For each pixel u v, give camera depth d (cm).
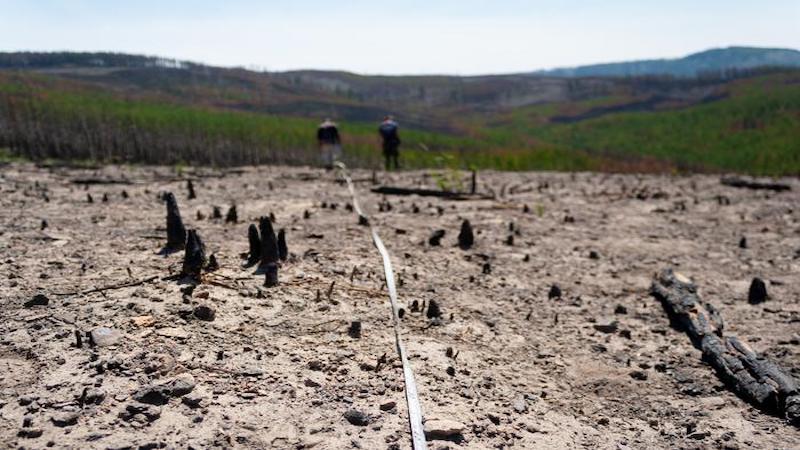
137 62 12962
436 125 10650
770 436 318
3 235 571
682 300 492
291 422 290
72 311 383
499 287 546
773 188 1302
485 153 2616
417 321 438
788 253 705
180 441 264
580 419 330
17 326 357
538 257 662
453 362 376
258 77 14275
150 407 285
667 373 394
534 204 1032
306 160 2091
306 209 848
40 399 282
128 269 459
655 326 473
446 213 897
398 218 826
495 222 844
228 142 1977
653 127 7875
